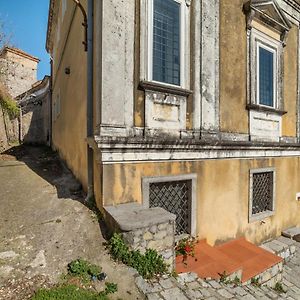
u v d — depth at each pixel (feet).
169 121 18.16
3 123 49.98
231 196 21.58
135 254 12.37
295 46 28.91
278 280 17.75
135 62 16.84
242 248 19.79
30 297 10.07
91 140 16.08
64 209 17.15
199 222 19.35
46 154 42.19
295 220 28.25
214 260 16.26
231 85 21.90
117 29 15.88
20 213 16.99
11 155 40.81
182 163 18.52
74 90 25.41
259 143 23.11
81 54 21.54
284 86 27.53
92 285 10.96
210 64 20.12
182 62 18.86
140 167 16.63
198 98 19.48
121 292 10.76
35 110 62.39
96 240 13.83
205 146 19.21
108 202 15.44
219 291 12.90
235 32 22.20
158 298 10.82
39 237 13.99
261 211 24.91
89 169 17.92
